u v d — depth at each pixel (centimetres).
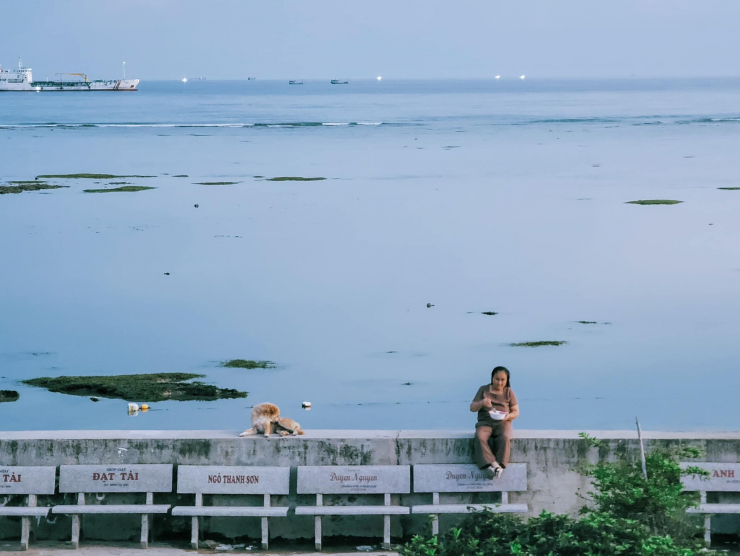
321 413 2020
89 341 2644
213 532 941
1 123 12756
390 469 921
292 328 2773
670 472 858
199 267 3697
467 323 2828
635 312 2961
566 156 8188
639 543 749
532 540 779
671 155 8206
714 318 2888
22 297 3200
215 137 10344
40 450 937
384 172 7081
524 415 2012
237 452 936
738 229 4491
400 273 3566
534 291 3259
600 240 4250
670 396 2153
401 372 2345
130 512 907
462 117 14650
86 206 5338
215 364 2422
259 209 5238
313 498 932
